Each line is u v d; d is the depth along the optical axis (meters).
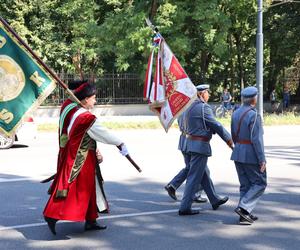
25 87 5.73
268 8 30.66
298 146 14.41
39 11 31.17
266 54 36.00
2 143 14.09
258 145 6.45
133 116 27.92
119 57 26.78
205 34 27.19
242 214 6.53
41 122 23.09
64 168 5.90
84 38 29.70
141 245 5.73
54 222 6.04
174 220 6.82
